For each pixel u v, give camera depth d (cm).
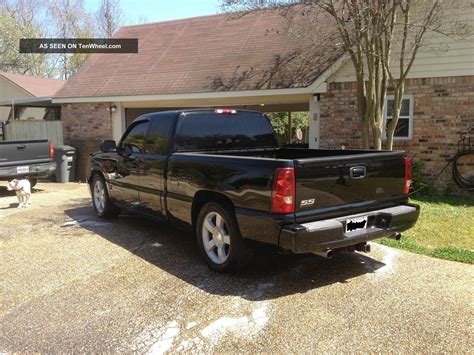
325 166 406
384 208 460
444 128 988
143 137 598
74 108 1497
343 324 351
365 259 509
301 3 814
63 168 1323
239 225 428
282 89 1124
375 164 447
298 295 408
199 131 561
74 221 738
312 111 1134
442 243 577
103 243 593
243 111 612
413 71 1002
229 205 450
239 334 338
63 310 384
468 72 950
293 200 388
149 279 454
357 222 425
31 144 1037
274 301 395
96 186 764
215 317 366
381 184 455
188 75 1341
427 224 675
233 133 596
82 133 1496
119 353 314
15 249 571
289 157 633
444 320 356
